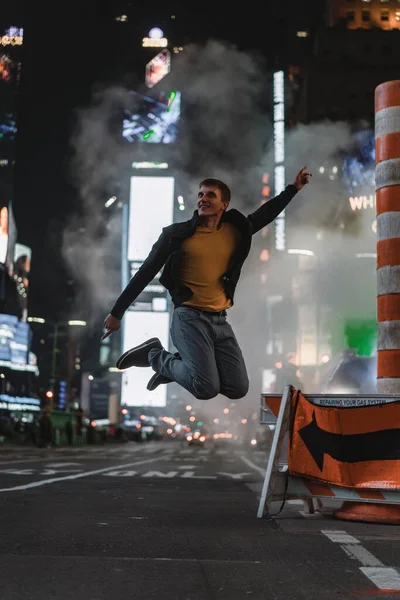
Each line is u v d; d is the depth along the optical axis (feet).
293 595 12.21
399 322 32.32
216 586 12.78
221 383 17.61
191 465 69.82
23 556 15.10
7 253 470.39
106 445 200.34
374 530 20.56
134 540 17.62
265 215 17.98
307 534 19.48
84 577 13.21
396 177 32.91
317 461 23.49
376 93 34.24
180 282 17.28
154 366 18.04
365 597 12.10
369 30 388.57
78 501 27.58
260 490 36.70
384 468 22.65
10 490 31.99
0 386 395.75
